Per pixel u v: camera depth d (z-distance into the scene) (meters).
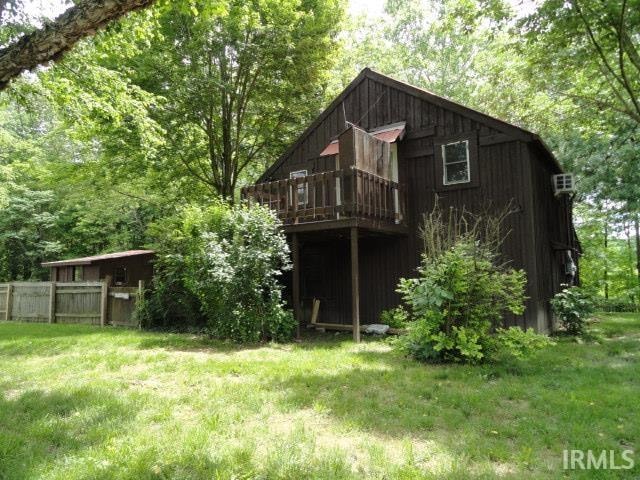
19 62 3.24
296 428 4.19
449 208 11.02
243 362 7.25
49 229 25.86
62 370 6.79
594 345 9.03
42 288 15.01
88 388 5.61
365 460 3.54
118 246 25.83
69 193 18.11
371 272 12.14
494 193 10.45
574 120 14.41
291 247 12.42
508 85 16.50
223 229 10.41
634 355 7.89
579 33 10.55
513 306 7.54
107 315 13.36
